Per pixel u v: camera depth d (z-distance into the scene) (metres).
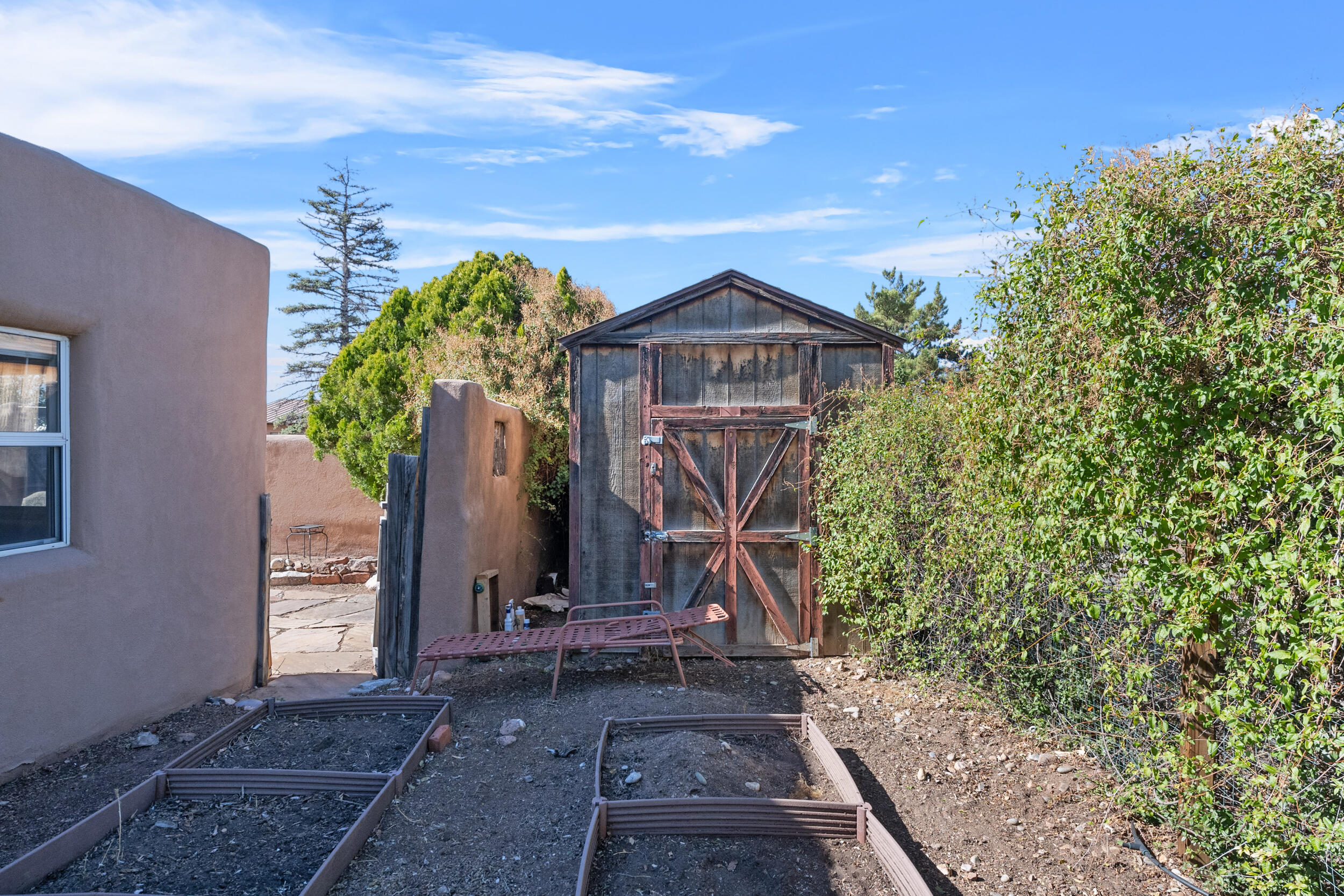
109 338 4.93
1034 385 4.02
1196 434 3.32
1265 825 3.12
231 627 6.17
